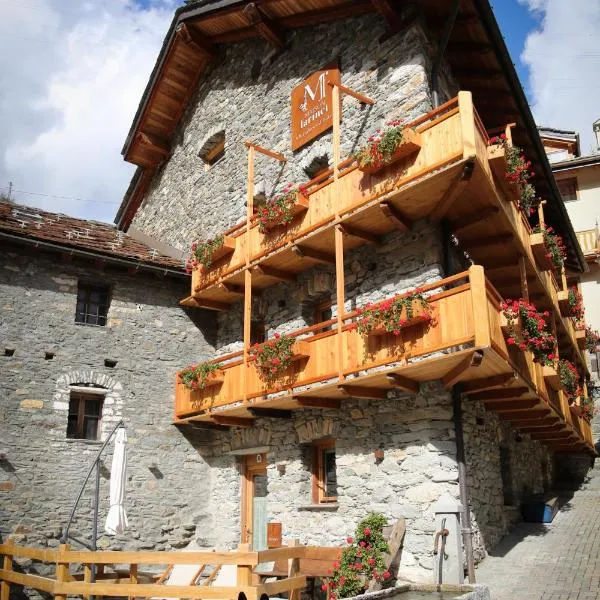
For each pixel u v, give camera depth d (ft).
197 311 51.34
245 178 52.26
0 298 42.78
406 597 27.35
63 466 42.32
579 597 27.40
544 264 44.04
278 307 45.55
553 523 41.68
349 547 31.94
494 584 30.19
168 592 24.70
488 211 34.73
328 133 44.45
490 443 38.34
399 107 39.01
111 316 47.01
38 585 29.89
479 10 36.83
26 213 50.65
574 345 56.29
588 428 57.41
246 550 23.67
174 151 64.85
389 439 34.83
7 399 41.47
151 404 47.09
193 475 47.83
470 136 31.12
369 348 33.22
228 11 51.11
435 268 35.12
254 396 39.75
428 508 31.99
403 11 40.24
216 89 58.70
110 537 42.93
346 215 36.63
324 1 44.93
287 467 41.32
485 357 29.43
